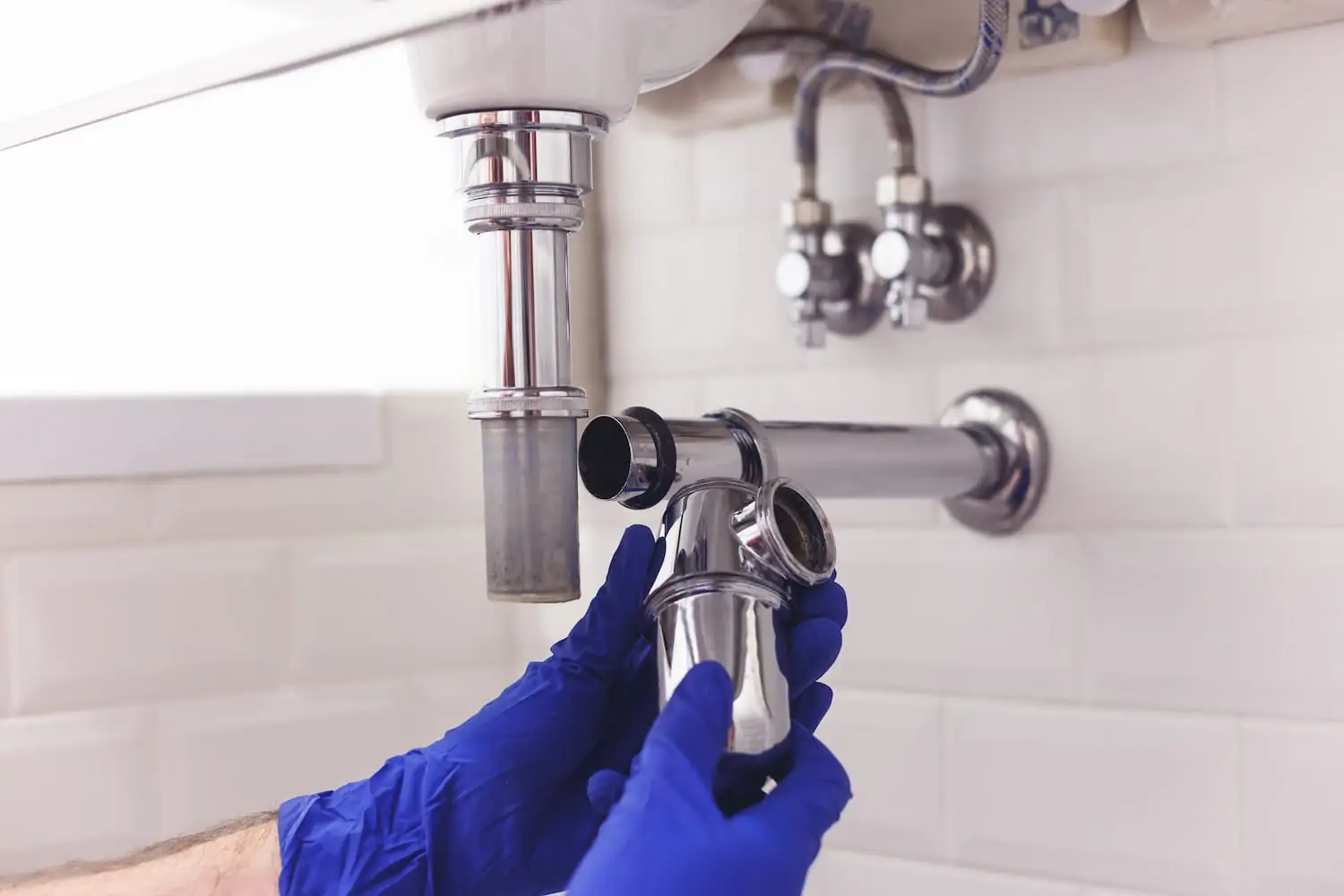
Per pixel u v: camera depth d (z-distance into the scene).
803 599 0.55
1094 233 0.76
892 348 0.84
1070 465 0.77
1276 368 0.71
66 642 0.87
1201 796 0.73
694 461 0.57
